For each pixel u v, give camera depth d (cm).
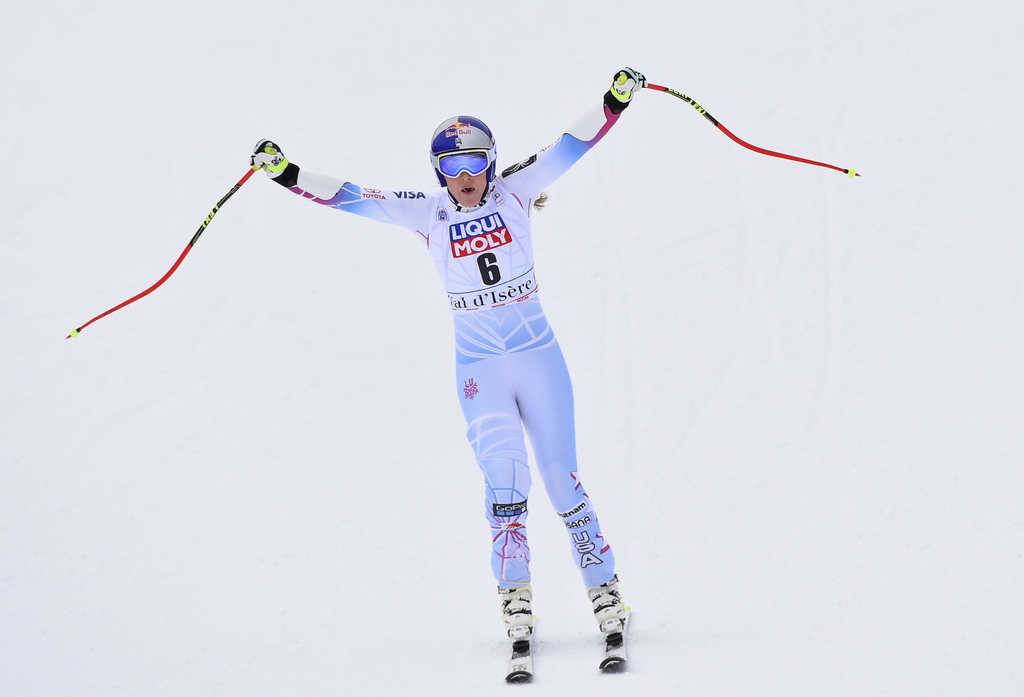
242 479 1961
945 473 1709
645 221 2623
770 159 2797
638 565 1592
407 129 3058
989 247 2389
